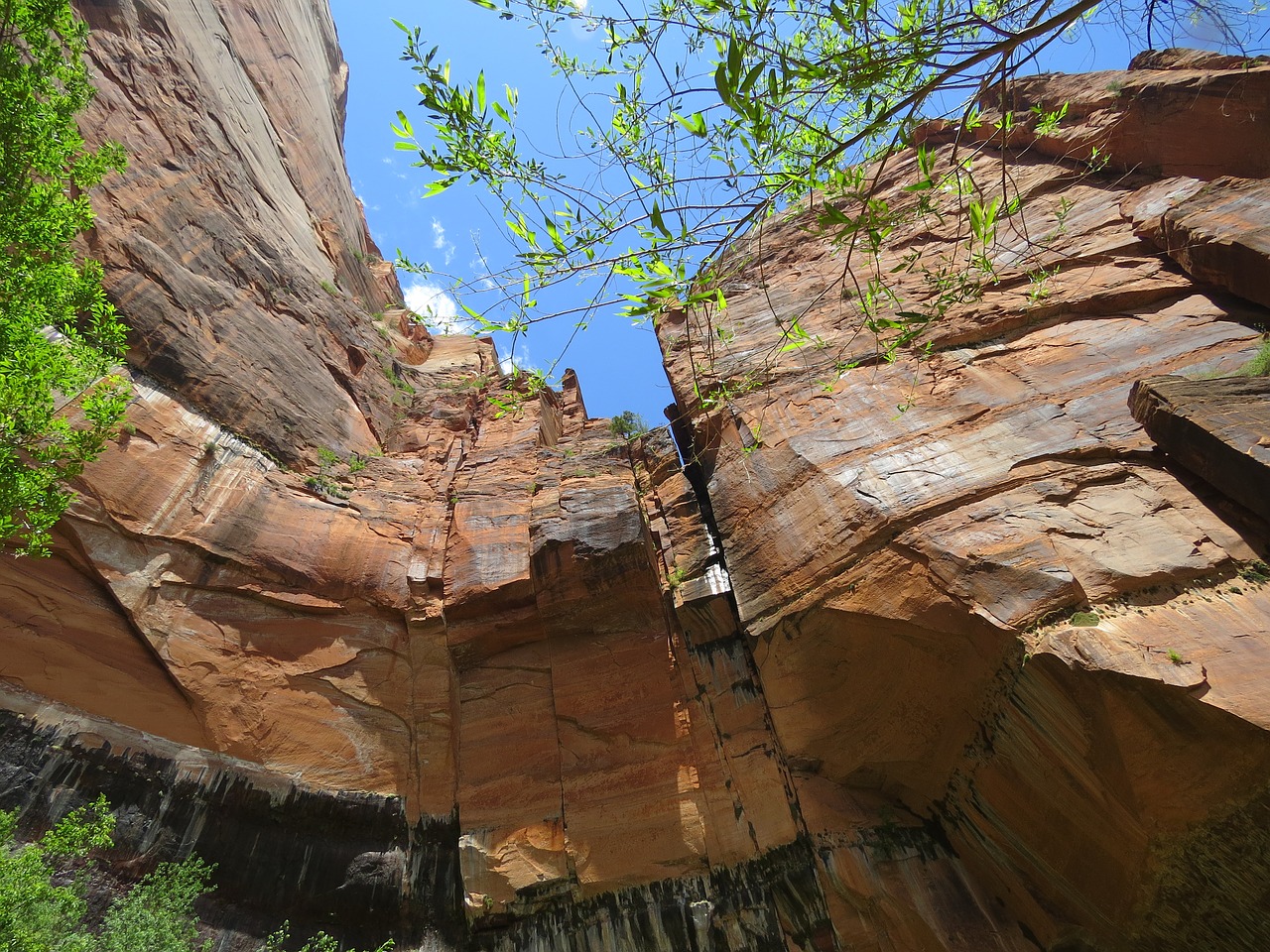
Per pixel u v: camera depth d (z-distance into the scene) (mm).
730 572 15930
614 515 16703
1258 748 8664
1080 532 11539
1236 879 9234
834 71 4625
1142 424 12492
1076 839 10719
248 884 12344
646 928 12688
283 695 14211
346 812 13695
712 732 14570
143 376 15422
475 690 15852
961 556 11992
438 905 13344
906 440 14859
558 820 13922
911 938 11695
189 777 12484
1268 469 10031
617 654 15828
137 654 12969
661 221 5023
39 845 10656
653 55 5160
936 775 12633
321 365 21406
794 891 12602
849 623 13102
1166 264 16031
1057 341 15688
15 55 9203
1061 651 10062
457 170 5422
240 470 16188
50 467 8531
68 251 9633
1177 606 10125
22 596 12148
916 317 5855
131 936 10172
